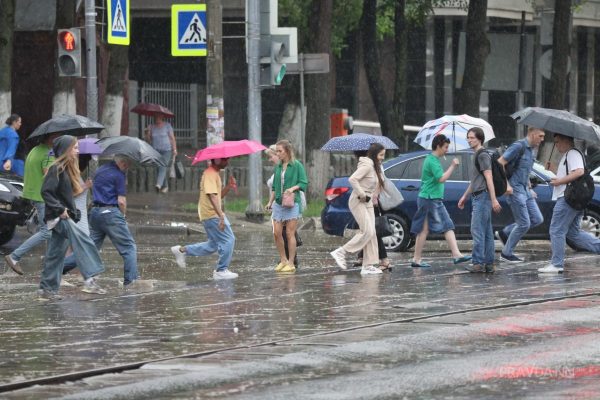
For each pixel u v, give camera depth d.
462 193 46.62
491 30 110.62
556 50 77.75
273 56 57.84
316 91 66.50
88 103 51.62
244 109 99.06
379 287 34.28
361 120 104.12
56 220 32.84
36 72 78.81
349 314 28.72
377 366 22.20
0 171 49.28
